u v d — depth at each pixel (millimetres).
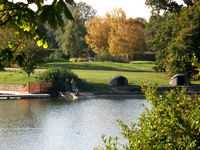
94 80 50844
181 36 50531
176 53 50906
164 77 55938
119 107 34469
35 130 23484
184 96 7180
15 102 36938
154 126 6457
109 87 46688
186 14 52094
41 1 3861
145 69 74250
